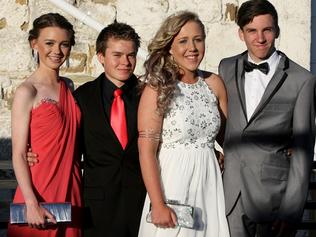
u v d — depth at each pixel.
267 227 5.14
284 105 5.03
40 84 5.00
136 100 5.16
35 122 4.91
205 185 4.84
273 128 5.03
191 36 4.82
